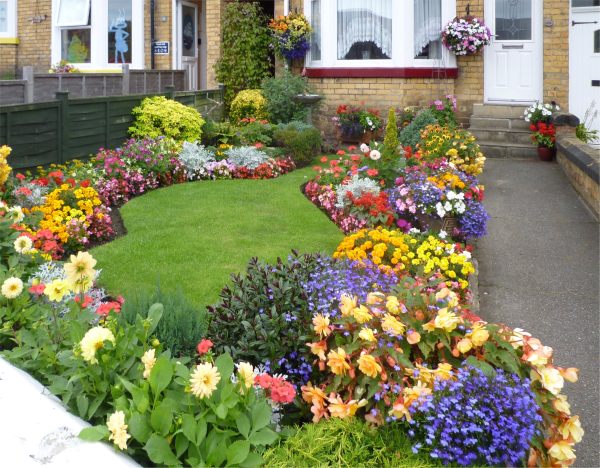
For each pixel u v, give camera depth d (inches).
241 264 235.5
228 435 101.3
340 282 153.1
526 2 482.9
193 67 625.3
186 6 613.3
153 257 241.8
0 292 144.5
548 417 113.7
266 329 139.9
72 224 250.1
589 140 469.7
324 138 515.5
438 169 290.2
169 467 95.0
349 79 506.6
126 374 110.3
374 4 498.9
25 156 337.7
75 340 115.3
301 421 128.6
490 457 103.3
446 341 122.1
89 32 601.3
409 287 142.6
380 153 335.6
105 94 475.5
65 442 95.3
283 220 299.1
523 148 456.8
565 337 190.9
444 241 239.5
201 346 117.3
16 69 629.6
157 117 428.5
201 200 333.7
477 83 495.2
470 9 488.7
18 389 110.2
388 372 120.6
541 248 273.7
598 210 313.1
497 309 212.7
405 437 110.7
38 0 611.5
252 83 545.0
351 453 105.8
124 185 340.2
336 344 128.4
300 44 517.3
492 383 109.5
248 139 462.9
